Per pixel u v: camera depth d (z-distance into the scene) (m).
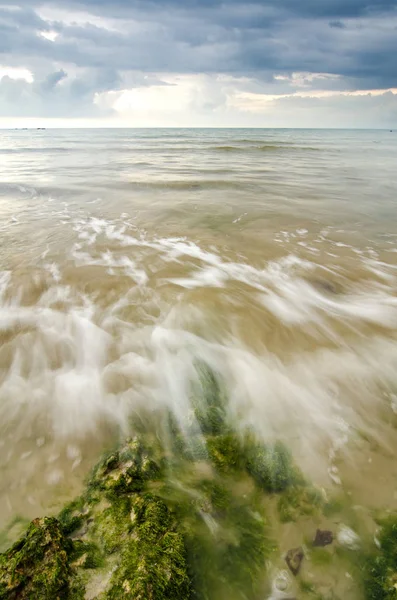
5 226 10.84
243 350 5.18
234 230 10.60
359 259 8.59
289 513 2.89
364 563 2.53
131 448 3.45
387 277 7.68
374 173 22.47
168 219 11.71
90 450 3.57
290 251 9.03
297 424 3.84
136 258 8.46
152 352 5.06
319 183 18.42
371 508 2.93
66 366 4.81
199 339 5.40
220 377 4.57
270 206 13.38
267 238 9.94
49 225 11.02
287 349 5.24
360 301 6.73
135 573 2.25
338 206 13.52
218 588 2.38
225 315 6.07
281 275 7.73
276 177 20.33
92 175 21.19
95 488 3.08
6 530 2.79
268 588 2.41
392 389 4.44
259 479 3.17
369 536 2.71
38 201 14.62
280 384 4.48
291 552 2.62
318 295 6.93
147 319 5.90
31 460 3.47
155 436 3.69
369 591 2.37
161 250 9.00
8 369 4.74
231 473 3.24
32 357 4.96
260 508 2.93
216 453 3.41
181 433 3.68
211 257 8.62
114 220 11.65
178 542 2.51
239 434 3.63
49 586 2.21
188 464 3.33
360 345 5.36
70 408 4.11
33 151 42.84
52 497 3.06
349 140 74.25
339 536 2.72
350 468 3.32
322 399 4.25
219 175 21.00
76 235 10.05
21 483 3.22
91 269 7.76
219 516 2.84
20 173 22.31
